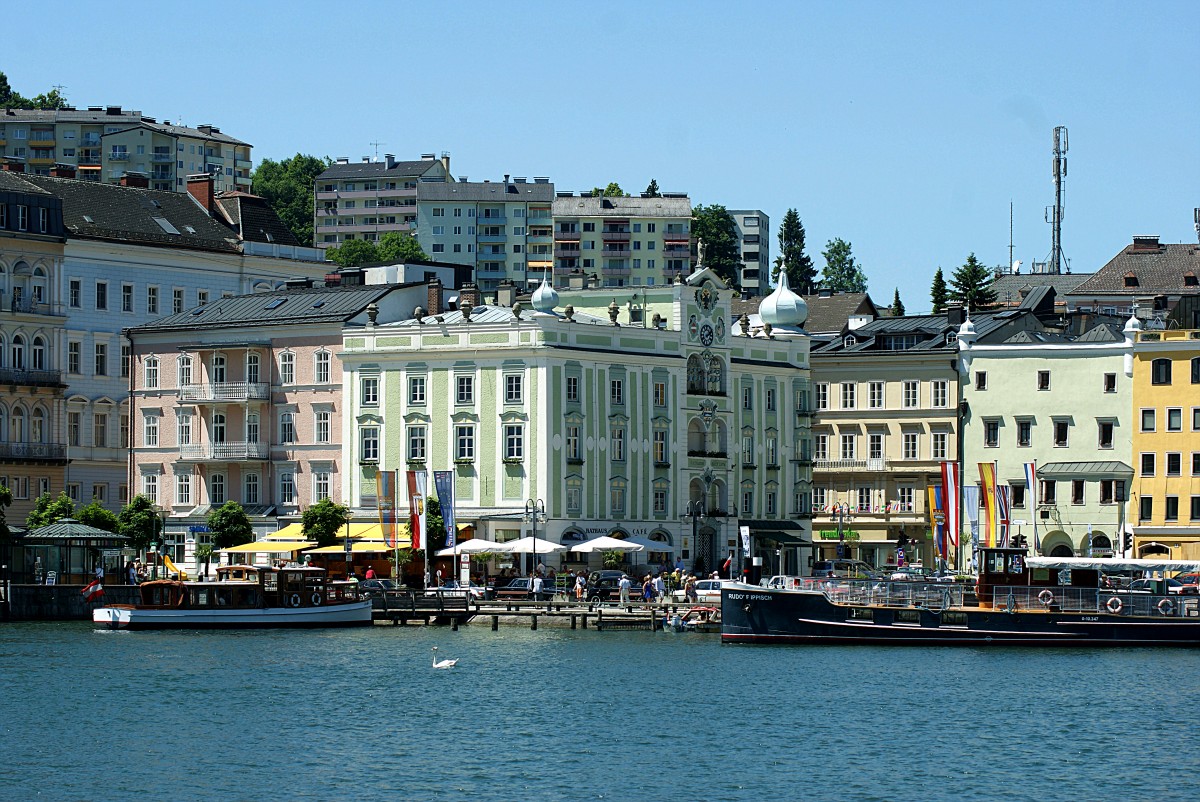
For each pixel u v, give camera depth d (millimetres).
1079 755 110438
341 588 184875
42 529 196875
